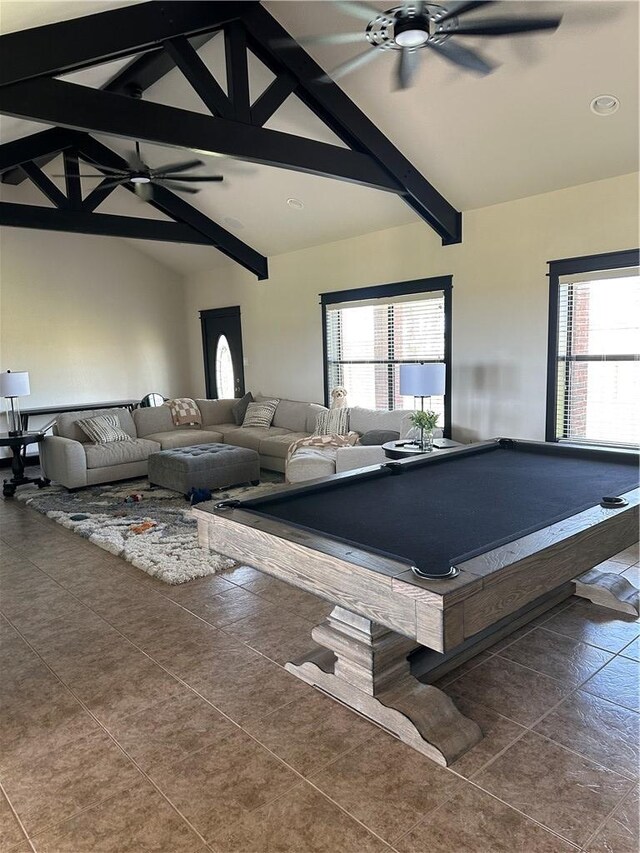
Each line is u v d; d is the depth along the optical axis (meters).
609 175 4.42
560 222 4.76
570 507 2.45
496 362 5.34
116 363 8.75
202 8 3.67
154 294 9.11
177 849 1.71
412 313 6.12
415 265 5.95
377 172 4.78
